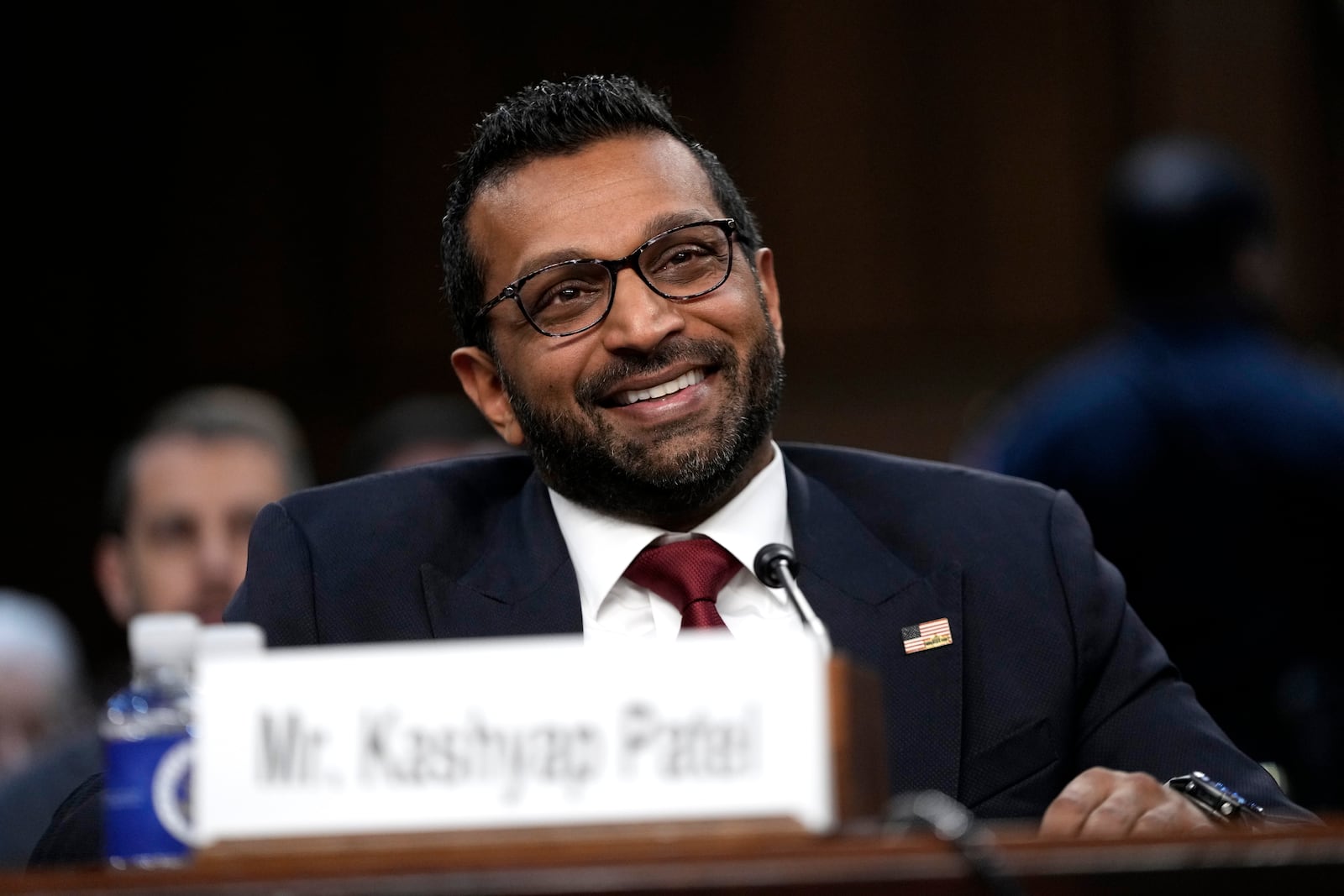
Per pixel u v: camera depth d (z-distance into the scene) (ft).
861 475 20.92
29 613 37.83
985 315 65.51
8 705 36.09
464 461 21.36
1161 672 19.40
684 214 19.21
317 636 19.04
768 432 19.69
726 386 19.16
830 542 19.71
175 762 13.21
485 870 11.24
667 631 18.97
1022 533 19.76
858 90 66.23
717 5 66.33
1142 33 64.75
